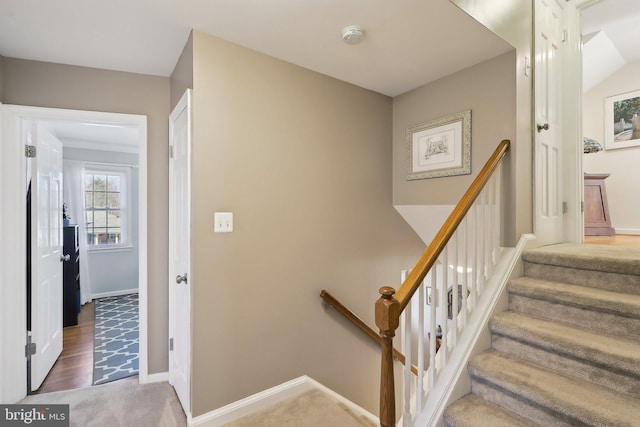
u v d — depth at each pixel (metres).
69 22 1.72
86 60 2.15
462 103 2.29
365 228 2.60
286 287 2.15
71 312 3.69
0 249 2.03
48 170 2.52
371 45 1.96
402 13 1.65
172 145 2.32
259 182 2.03
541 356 1.58
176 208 2.21
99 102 2.25
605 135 4.15
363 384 2.58
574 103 2.50
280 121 2.12
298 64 2.19
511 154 2.04
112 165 4.91
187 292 1.86
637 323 1.47
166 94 2.42
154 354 2.38
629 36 3.46
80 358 2.85
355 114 2.53
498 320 1.75
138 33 1.83
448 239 1.51
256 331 2.02
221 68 1.88
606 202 3.69
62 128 3.82
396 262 2.81
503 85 2.07
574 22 2.50
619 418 1.16
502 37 1.90
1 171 2.02
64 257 2.86
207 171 1.83
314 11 1.63
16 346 2.11
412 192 2.65
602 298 1.56
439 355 1.67
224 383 1.89
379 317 1.26
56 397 2.15
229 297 1.91
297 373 2.20
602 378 1.38
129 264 5.09
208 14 1.66
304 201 2.24
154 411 2.00
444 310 1.61
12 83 2.06
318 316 2.31
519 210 2.07
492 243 1.98
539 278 2.00
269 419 1.90
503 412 1.45
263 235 2.04
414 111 2.63
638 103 3.90
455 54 2.08
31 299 2.26
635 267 1.60
